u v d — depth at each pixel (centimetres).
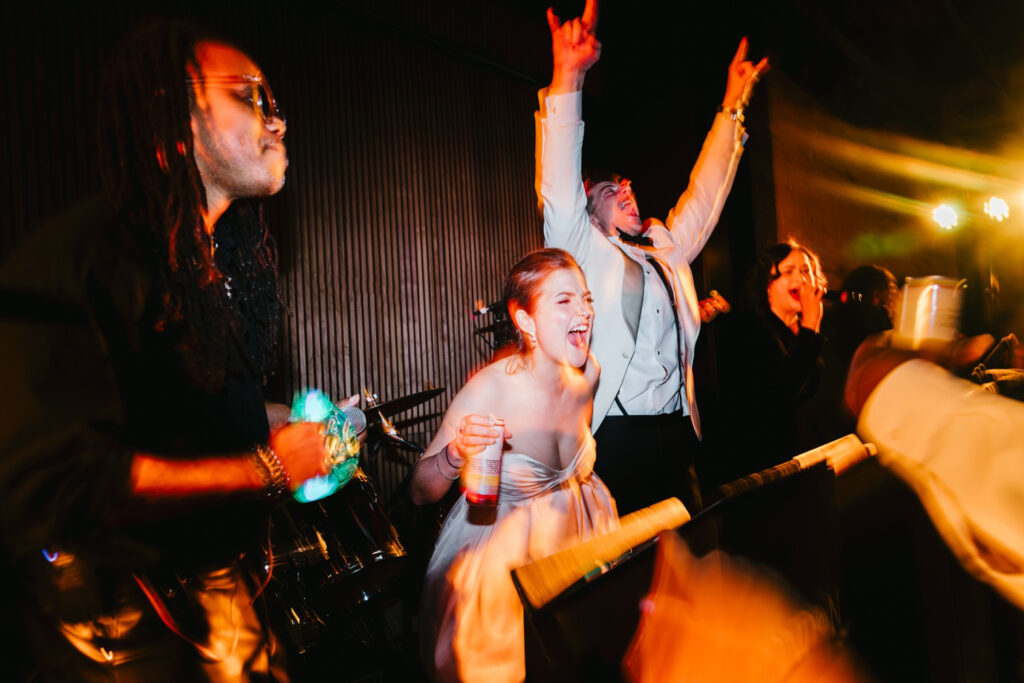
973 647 193
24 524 86
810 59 650
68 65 309
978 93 876
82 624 94
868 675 201
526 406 188
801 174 650
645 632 163
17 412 83
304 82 405
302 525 229
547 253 192
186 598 102
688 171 565
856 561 231
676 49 571
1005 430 169
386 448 423
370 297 429
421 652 182
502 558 179
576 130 210
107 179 100
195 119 105
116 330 94
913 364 188
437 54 483
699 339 544
